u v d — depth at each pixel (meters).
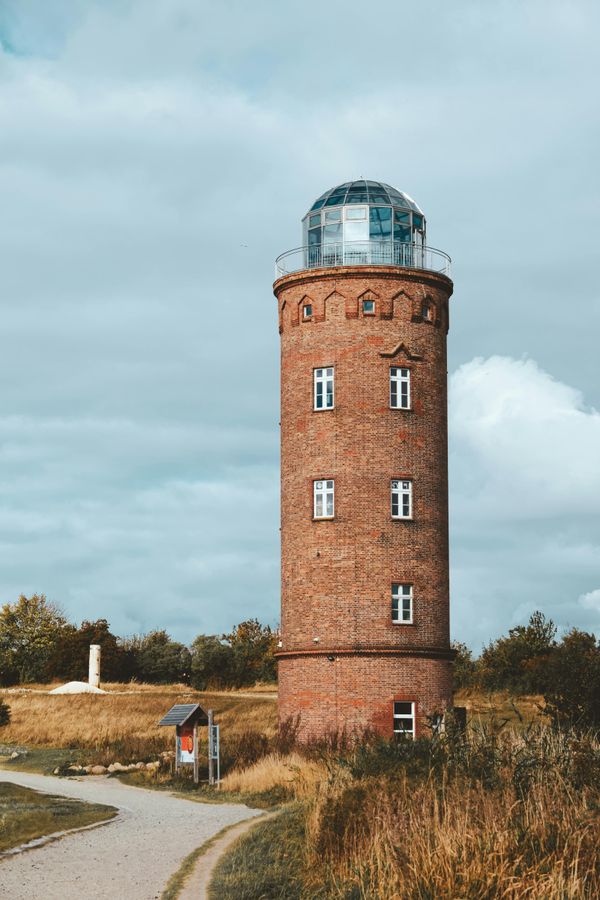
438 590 49.06
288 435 50.56
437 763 25.42
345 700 47.06
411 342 49.88
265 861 22.00
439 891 17.20
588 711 38.31
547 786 21.83
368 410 49.00
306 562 48.72
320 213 51.75
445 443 50.84
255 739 47.41
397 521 48.44
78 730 62.16
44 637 116.38
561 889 16.28
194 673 102.75
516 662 81.69
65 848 24.52
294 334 50.81
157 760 48.28
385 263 50.47
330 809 22.69
